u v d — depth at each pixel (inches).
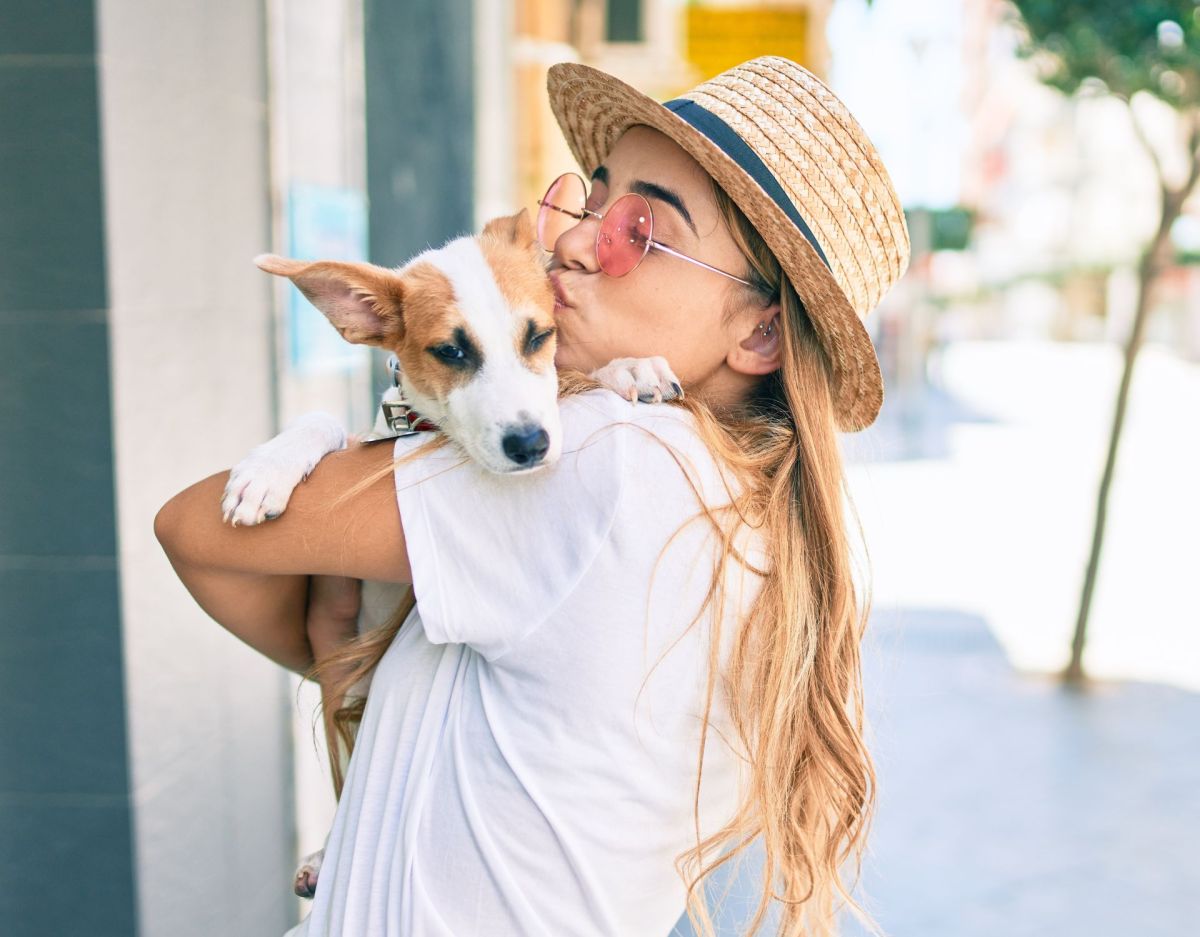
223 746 133.4
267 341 144.4
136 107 111.7
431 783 60.2
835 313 67.4
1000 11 290.7
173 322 119.6
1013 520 442.3
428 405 75.0
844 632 67.4
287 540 61.0
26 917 116.1
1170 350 1060.5
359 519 60.5
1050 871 186.5
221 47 131.0
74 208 107.0
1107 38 263.0
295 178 154.2
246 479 61.1
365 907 59.5
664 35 462.9
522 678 59.5
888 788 218.8
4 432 110.3
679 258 71.2
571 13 424.2
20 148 106.6
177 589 122.2
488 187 237.3
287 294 147.6
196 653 126.5
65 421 109.7
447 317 74.4
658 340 72.8
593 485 59.2
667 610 59.3
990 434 647.8
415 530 59.6
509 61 279.9
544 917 58.0
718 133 67.6
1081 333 1256.8
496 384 70.8
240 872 138.6
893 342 693.9
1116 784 220.8
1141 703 264.1
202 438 127.0
